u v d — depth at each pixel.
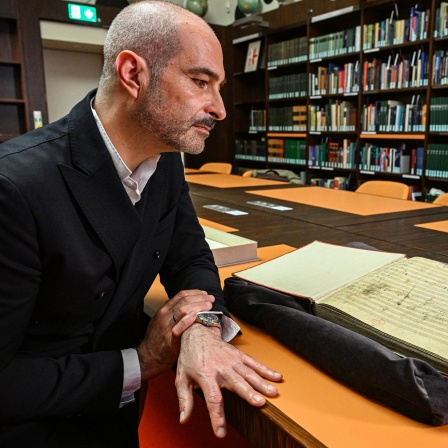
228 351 0.70
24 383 0.68
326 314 0.76
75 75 5.79
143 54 0.69
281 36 5.46
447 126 3.65
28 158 0.69
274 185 3.31
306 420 0.56
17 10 4.79
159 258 0.92
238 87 6.20
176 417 1.02
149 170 0.84
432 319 0.68
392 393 0.56
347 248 1.05
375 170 4.36
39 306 0.74
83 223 0.72
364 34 4.21
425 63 3.77
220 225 1.87
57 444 0.76
